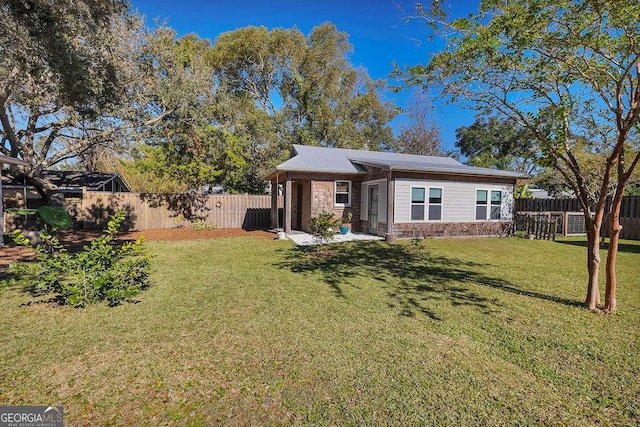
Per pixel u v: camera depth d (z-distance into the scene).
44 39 6.43
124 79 10.52
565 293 5.06
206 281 5.61
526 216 12.81
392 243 10.45
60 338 3.34
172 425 2.14
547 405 2.36
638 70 3.75
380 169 11.86
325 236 9.05
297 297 4.76
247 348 3.17
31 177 10.23
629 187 12.24
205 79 15.03
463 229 12.53
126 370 2.77
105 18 7.67
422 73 4.87
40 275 4.43
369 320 3.90
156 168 15.73
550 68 4.31
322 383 2.60
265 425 2.14
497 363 2.94
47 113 10.03
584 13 3.75
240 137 19.64
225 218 15.70
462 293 5.03
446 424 2.16
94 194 13.53
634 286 5.46
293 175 12.15
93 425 2.13
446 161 15.74
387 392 2.49
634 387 2.59
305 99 25.23
